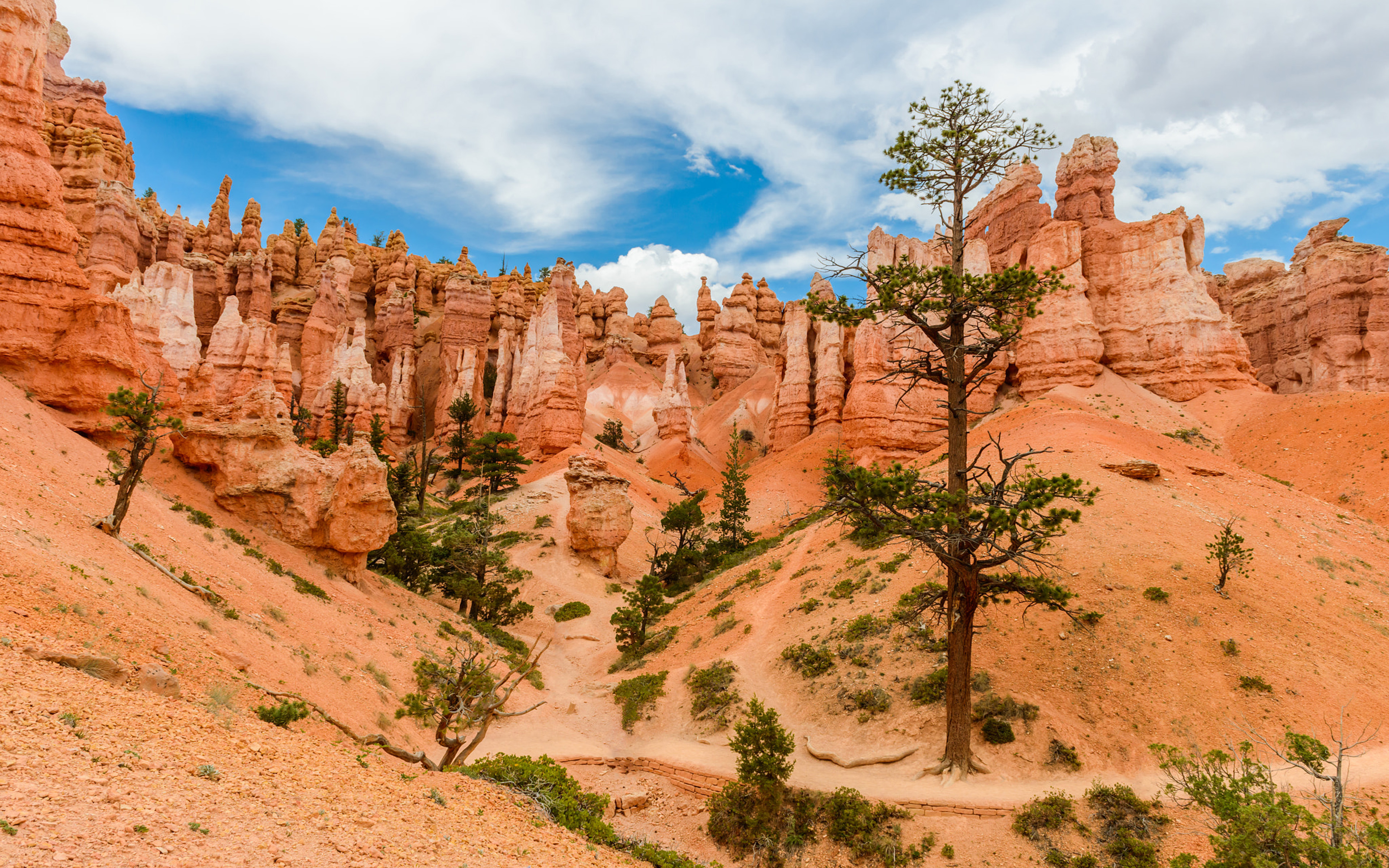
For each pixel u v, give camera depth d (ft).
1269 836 50.67
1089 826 76.84
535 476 311.27
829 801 85.40
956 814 80.89
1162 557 128.47
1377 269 266.98
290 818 29.68
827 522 201.87
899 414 278.67
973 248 282.15
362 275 476.95
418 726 90.33
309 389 388.98
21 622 44.42
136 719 34.58
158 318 164.96
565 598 199.41
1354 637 110.93
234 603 84.64
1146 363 255.91
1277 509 169.99
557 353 351.25
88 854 20.42
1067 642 109.40
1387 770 82.48
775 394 373.40
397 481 220.43
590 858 44.47
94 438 112.47
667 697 125.18
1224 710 95.25
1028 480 84.58
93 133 280.51
